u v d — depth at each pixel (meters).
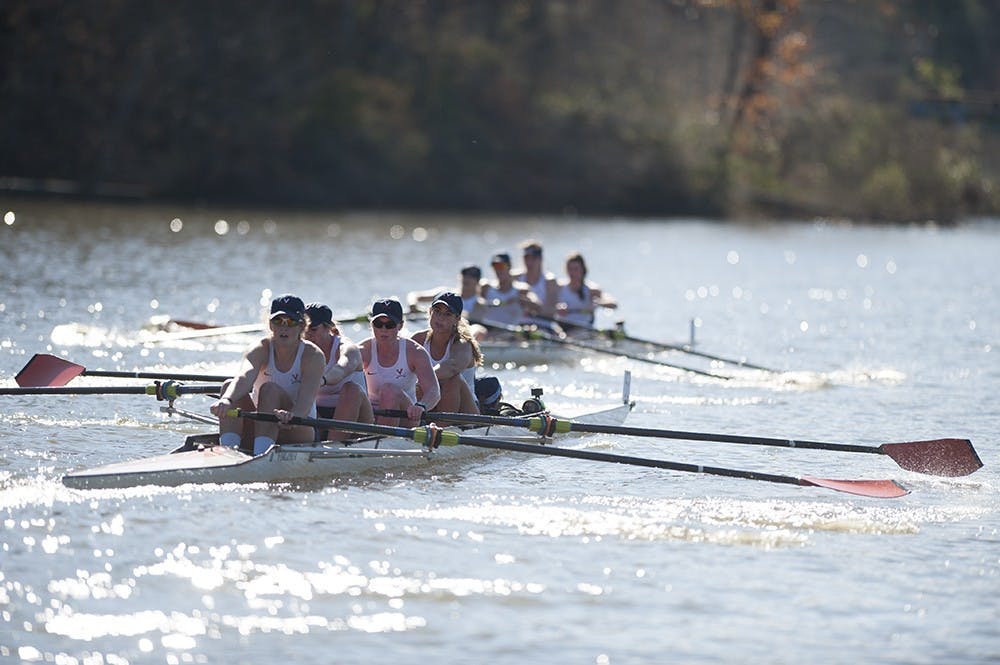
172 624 26.36
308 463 38.03
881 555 32.38
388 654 25.30
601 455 38.66
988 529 35.00
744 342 78.06
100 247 117.94
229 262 112.19
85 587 28.06
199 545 31.05
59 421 45.12
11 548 30.16
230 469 36.41
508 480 39.41
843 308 99.25
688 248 165.88
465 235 167.50
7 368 55.19
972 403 56.22
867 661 25.72
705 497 37.81
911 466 40.75
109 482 35.12
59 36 195.50
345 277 105.06
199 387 41.62
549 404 54.62
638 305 98.81
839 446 41.19
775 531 34.28
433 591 28.69
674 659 25.53
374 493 36.81
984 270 142.62
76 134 198.12
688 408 54.19
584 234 183.25
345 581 29.11
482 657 25.30
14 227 132.88
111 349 62.50
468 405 44.22
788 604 28.67
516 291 70.31
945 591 29.75
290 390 38.44
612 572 30.42
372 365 41.69
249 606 27.42
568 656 25.50
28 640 25.33
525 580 29.62
